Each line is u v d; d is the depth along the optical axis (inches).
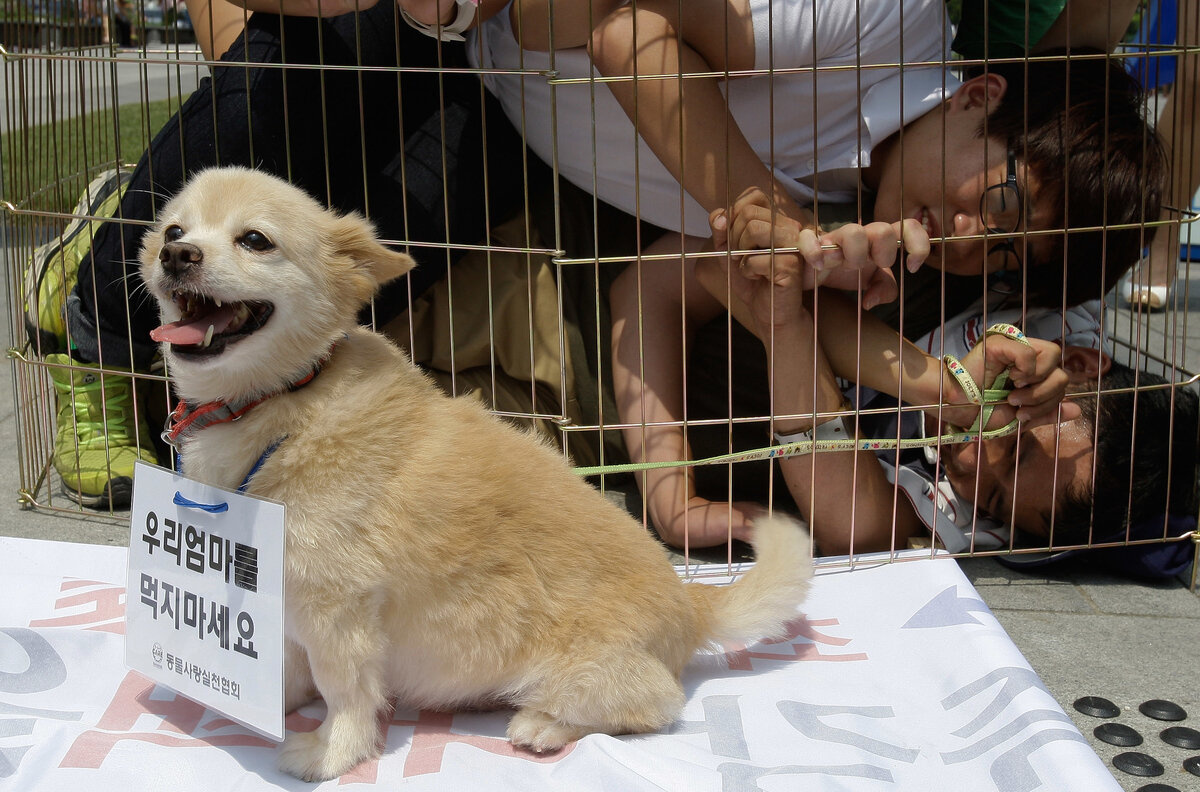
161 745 80.5
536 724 82.7
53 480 144.1
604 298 141.3
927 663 95.4
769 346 117.2
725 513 124.2
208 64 112.5
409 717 87.6
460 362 135.7
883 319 139.3
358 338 84.8
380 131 133.1
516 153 136.9
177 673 82.9
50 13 137.3
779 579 96.7
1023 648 107.3
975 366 116.5
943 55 111.5
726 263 115.7
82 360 135.7
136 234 127.2
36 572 108.0
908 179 124.3
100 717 84.6
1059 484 121.0
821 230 121.3
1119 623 113.5
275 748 81.4
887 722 86.5
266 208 78.6
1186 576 125.9
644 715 83.1
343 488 76.2
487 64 134.0
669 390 132.9
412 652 82.1
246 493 77.3
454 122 133.5
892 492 125.3
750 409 140.0
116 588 104.8
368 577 76.6
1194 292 235.9
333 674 78.0
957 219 120.2
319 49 118.7
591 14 104.2
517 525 81.5
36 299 137.5
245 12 120.7
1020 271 125.7
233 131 124.5
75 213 142.4
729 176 114.0
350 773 78.3
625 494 140.8
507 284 135.3
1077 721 93.4
